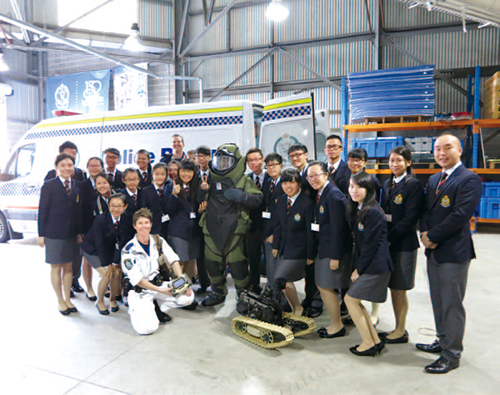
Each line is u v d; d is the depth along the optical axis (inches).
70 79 503.2
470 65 378.3
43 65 526.9
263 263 180.2
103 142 222.2
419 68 302.4
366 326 107.9
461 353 110.0
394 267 112.1
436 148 100.7
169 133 202.7
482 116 377.4
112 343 118.9
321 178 115.7
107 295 167.3
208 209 141.0
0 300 159.2
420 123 313.7
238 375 98.7
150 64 484.7
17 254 241.9
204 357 109.0
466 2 255.8
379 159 341.1
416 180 109.9
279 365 103.8
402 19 394.3
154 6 459.5
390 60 402.6
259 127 207.0
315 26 425.4
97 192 155.3
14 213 263.3
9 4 432.1
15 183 260.8
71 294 166.2
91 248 143.3
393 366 102.7
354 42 412.8
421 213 109.5
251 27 449.1
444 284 98.0
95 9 412.5
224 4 455.5
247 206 137.6
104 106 492.4
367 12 384.5
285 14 291.9
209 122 193.8
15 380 97.6
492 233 317.1
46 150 246.4
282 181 123.2
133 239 130.8
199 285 181.5
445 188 98.8
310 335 124.2
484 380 95.2
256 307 122.7
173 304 138.2
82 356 110.3
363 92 320.2
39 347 116.5
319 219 117.2
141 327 123.1
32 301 158.1
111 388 93.5
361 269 104.3
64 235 139.3
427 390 90.8
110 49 480.7
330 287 116.0
